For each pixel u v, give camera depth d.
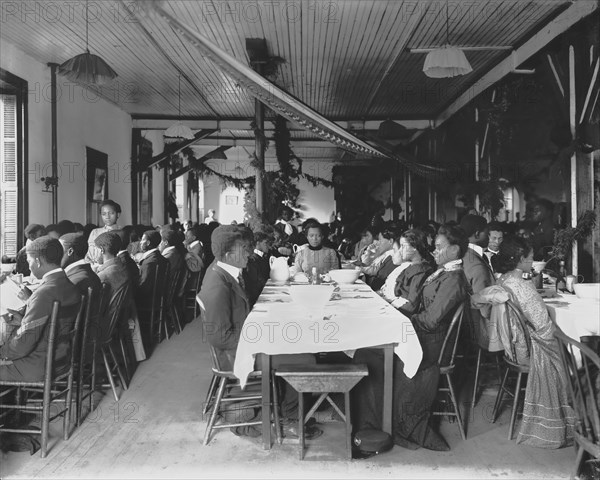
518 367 3.19
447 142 10.75
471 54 7.46
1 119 6.85
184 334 6.29
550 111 6.42
